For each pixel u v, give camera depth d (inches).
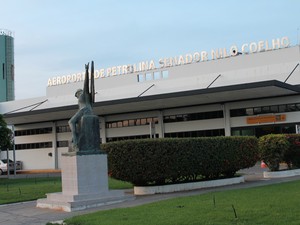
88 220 413.4
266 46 1764.3
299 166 946.1
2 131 1339.8
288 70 1695.4
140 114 2070.6
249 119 1729.8
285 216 368.2
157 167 671.1
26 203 649.6
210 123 1843.0
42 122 2440.9
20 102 2551.7
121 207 517.0
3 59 5162.4
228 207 426.0
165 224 367.2
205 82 1888.5
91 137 587.5
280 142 864.9
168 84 2005.4
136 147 669.3
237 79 1803.6
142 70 2123.5
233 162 763.4
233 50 1841.8
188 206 456.1
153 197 615.5
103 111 2031.3
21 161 2508.6
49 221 459.2
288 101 1644.9
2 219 506.0
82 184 566.3
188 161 698.8
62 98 2400.3
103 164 590.2
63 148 2340.1
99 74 2266.2
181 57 1993.1
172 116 1966.0
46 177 1343.5
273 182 726.5
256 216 376.2
